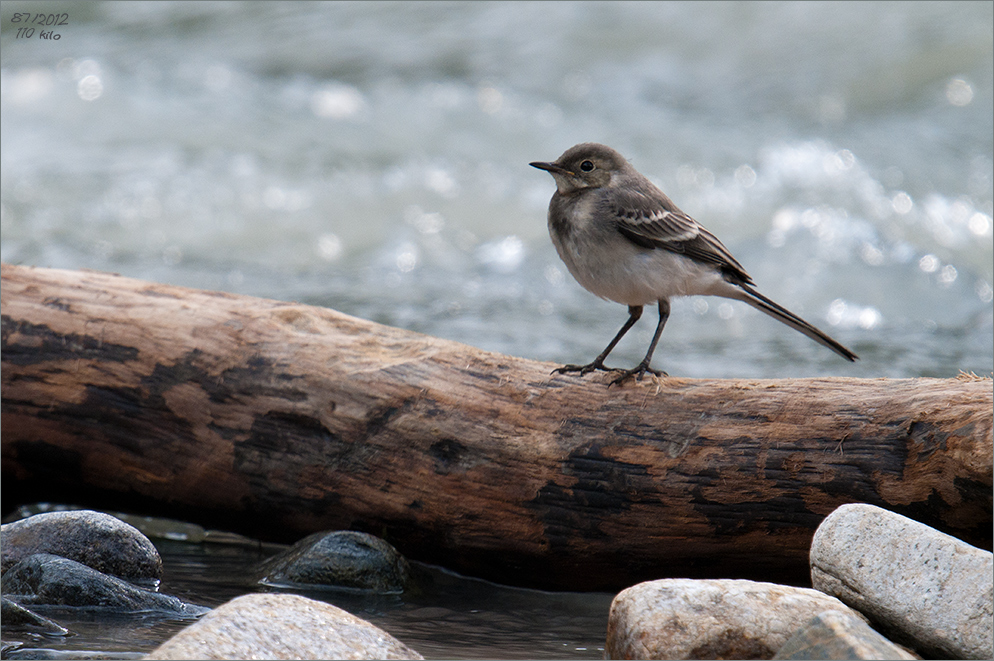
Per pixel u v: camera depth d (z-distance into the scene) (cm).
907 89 3197
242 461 1015
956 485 758
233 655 639
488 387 952
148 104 3070
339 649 676
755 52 3481
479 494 933
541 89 3325
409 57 3506
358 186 2617
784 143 2864
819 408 839
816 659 632
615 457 884
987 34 3378
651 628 690
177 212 2386
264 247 2258
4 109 2945
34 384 1056
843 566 726
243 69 3388
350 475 979
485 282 2095
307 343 1021
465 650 789
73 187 2459
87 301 1084
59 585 833
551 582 957
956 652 675
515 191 2641
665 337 1784
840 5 3666
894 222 2345
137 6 3897
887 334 1789
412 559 1012
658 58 3494
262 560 1019
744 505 845
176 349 1036
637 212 1030
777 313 1090
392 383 972
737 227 2344
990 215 2392
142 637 762
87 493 1103
